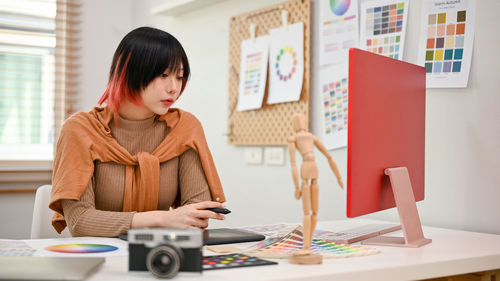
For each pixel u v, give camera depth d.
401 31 1.88
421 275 1.07
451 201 1.75
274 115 2.41
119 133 1.60
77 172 1.46
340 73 2.09
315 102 2.23
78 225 1.40
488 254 1.21
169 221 1.37
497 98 1.63
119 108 1.59
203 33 2.96
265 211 2.48
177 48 1.53
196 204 1.46
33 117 3.31
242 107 2.55
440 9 1.77
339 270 0.97
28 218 3.12
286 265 1.01
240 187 2.65
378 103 1.32
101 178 1.54
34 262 0.91
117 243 1.25
